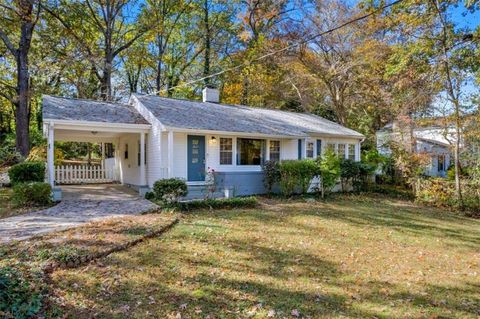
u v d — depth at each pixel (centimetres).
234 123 1453
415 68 1404
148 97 1536
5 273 417
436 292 504
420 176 1680
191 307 414
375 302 455
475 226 1052
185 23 2709
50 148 1124
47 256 523
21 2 1666
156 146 1297
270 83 2578
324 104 2658
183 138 1330
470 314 434
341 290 489
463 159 1557
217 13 2711
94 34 2342
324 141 1758
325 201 1324
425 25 1310
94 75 2480
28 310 371
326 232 834
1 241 612
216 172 1312
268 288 480
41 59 2066
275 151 1574
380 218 1056
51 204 1033
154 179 1315
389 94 2011
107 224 760
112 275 492
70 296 423
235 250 643
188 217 902
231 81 2702
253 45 2484
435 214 1220
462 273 597
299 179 1378
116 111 1400
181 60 2836
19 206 982
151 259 566
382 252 699
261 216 967
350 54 2164
